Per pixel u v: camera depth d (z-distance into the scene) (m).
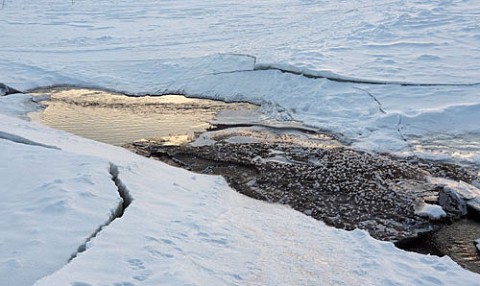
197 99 16.72
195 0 32.28
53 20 27.42
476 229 9.20
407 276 7.40
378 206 9.84
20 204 8.11
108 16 28.22
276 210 9.68
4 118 13.65
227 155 12.22
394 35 20.03
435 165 11.43
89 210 8.02
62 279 6.04
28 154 10.21
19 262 6.59
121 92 17.64
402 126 13.19
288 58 17.45
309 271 7.30
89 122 14.95
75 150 11.08
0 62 19.59
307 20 24.31
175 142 13.18
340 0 29.25
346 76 15.67
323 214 9.62
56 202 8.01
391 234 9.01
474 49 17.84
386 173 11.06
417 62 16.97
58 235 7.27
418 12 22.55
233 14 27.09
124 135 13.84
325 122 13.90
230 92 16.62
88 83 18.33
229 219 8.69
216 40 21.62
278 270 7.18
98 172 9.28
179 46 21.08
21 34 24.27
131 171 9.88
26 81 18.23
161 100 16.77
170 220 8.06
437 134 12.84
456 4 24.17
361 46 19.00
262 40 20.91
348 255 7.88
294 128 13.76
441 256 8.43
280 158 11.95
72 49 21.59
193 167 11.69
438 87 14.82
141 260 6.66
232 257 7.33
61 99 17.08
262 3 29.97
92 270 6.32
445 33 19.70
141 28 24.86
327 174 11.04
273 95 15.97
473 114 13.26
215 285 6.41
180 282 6.07
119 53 20.77
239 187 10.70
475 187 10.45
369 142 12.63
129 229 7.48
